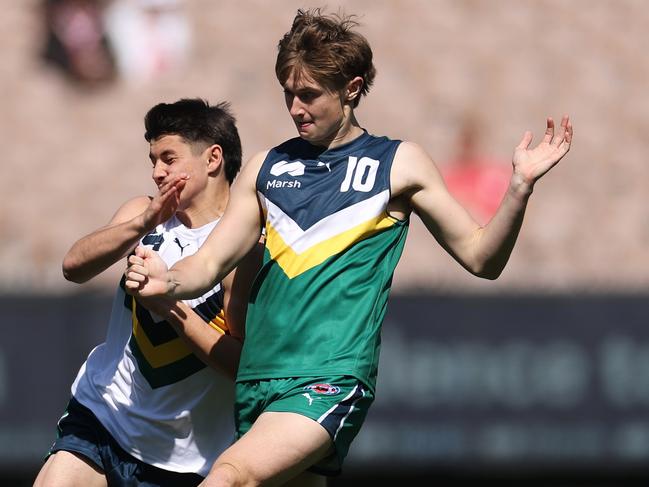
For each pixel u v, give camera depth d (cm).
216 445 1488
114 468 1472
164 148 1463
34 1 4744
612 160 4200
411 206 1369
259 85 4419
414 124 4216
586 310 2847
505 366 2836
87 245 1384
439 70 4519
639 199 4025
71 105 4406
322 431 1270
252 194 1391
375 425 2827
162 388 1459
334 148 1370
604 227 3859
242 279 1450
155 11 4591
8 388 2780
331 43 1316
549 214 3897
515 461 2820
